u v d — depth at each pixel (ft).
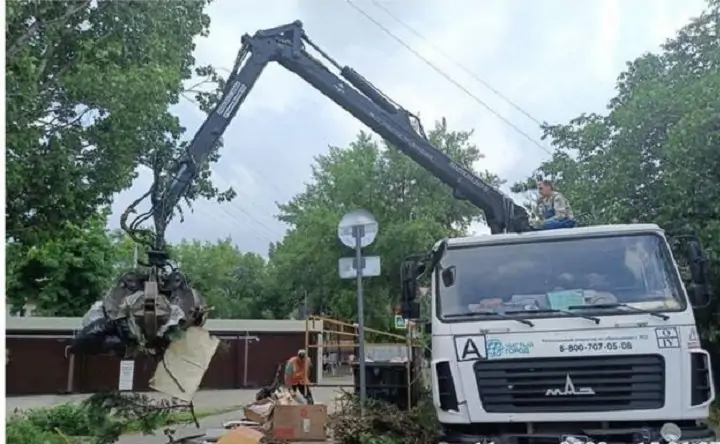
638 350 20.27
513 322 21.17
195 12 42.83
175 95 40.40
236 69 29.91
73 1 31.14
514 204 30.78
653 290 21.44
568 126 53.42
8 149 31.42
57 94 34.27
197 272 174.60
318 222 109.81
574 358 20.49
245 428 27.48
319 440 27.96
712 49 45.52
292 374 45.01
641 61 48.96
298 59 30.37
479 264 22.99
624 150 44.60
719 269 37.50
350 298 106.93
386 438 28.02
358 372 36.81
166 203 26.35
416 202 107.65
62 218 38.55
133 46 35.78
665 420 19.80
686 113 39.88
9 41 28.40
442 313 22.18
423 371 34.42
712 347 40.47
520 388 20.58
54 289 94.73
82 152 38.17
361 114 30.96
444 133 106.93
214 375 88.43
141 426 26.27
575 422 20.25
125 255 110.42
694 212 39.47
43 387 80.07
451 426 21.35
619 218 44.27
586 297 21.57
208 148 28.40
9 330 79.41
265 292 181.88
